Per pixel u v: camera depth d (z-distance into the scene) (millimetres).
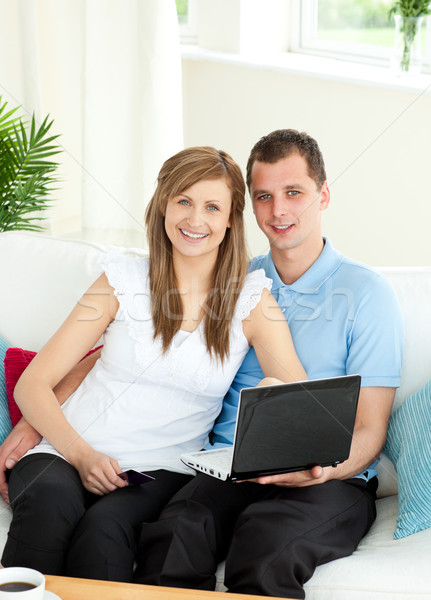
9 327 1987
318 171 1817
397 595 1366
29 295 1994
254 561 1421
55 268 2006
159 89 3303
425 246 3219
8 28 3473
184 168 1742
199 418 1760
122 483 1588
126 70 3373
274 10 3729
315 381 1469
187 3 3936
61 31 3652
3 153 2721
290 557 1414
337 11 3574
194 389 1735
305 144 1815
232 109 3744
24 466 1629
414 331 1815
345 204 3471
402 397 1796
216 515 1558
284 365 1728
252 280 1778
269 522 1472
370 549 1536
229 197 1765
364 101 3236
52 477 1563
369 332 1727
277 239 1841
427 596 1351
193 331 1762
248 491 1643
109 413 1712
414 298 1845
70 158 3863
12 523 1515
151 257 1792
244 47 3680
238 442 1471
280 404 1457
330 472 1600
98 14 3318
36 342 1976
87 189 3547
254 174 1854
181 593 1239
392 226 3316
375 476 1746
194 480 1624
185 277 1778
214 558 1511
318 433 1503
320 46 3680
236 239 1791
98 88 3408
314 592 1426
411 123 3105
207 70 3801
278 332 1751
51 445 1692
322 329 1772
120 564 1445
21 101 3531
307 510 1504
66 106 3766
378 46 3432
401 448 1665
